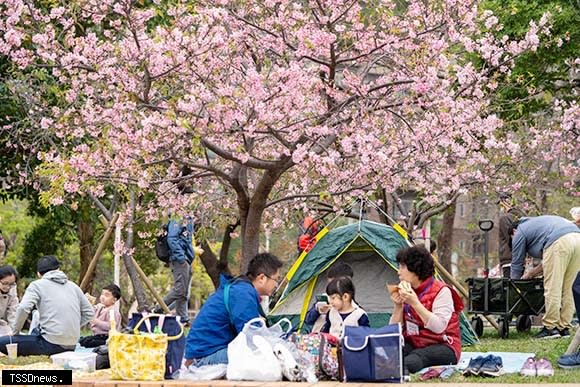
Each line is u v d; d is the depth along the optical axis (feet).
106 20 49.08
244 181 41.96
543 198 72.74
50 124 43.14
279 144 44.65
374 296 40.52
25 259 75.97
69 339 35.70
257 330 25.79
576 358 29.27
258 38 40.19
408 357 26.73
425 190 46.47
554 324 41.93
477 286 45.03
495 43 45.70
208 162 41.57
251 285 26.99
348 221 62.13
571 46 54.49
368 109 39.60
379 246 39.60
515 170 54.24
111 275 94.12
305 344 27.22
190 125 36.04
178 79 39.75
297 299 40.29
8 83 50.49
